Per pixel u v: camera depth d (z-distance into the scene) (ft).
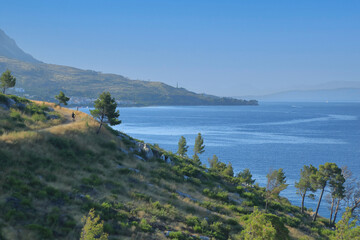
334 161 479.41
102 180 93.15
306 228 124.47
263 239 69.67
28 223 54.85
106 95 147.23
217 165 275.18
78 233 56.75
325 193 319.88
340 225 89.25
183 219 83.56
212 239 74.59
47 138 108.88
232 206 112.68
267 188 144.77
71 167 95.91
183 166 159.02
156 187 106.63
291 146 631.97
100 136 140.67
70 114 180.65
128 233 63.93
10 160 80.84
